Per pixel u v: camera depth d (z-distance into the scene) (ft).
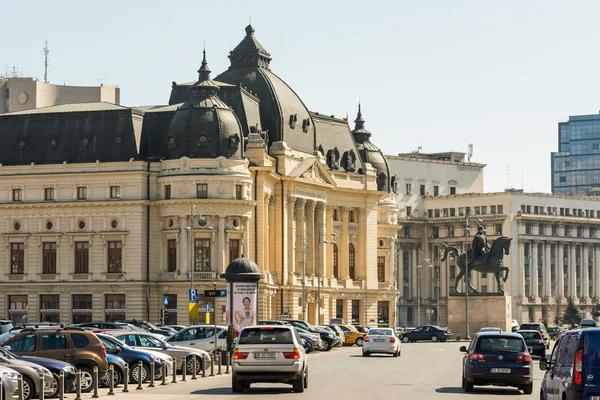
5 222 642.22
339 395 231.50
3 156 643.04
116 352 272.51
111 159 630.33
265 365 235.61
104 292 627.46
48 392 212.23
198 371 314.35
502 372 241.96
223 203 618.85
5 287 641.40
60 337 245.24
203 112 625.82
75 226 633.61
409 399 222.48
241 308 399.44
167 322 622.54
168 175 622.13
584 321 210.59
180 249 620.90
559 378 166.81
